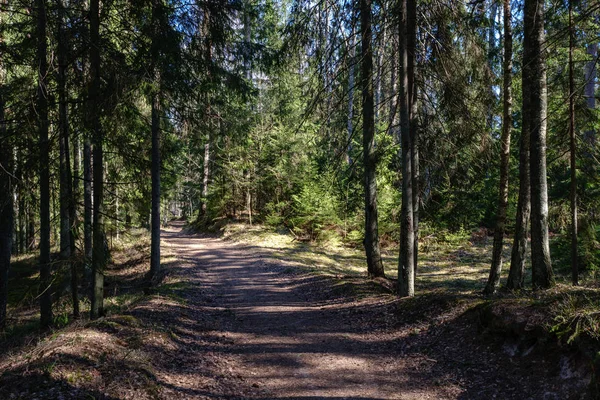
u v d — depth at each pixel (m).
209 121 11.80
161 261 19.58
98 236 9.14
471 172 13.81
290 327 9.29
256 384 6.11
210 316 10.09
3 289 11.30
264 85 27.28
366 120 13.13
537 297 7.67
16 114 8.25
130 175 11.02
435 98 12.52
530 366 5.57
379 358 7.20
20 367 5.36
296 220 26.38
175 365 6.49
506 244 23.42
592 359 4.79
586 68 13.05
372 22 11.55
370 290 11.85
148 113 14.08
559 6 8.19
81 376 5.21
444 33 11.10
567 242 11.95
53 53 8.30
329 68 11.85
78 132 8.66
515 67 11.31
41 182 8.99
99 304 9.29
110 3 8.88
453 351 6.84
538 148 8.55
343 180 17.73
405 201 10.44
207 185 36.12
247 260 20.59
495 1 10.14
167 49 8.88
